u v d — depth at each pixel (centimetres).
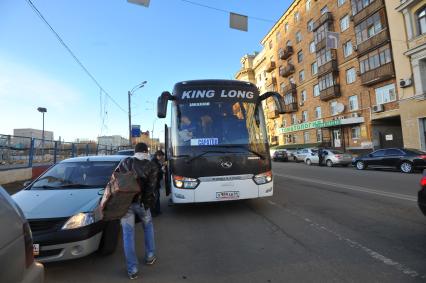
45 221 436
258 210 795
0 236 201
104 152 3027
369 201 859
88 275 425
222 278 399
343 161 2473
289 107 4594
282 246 511
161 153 793
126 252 418
